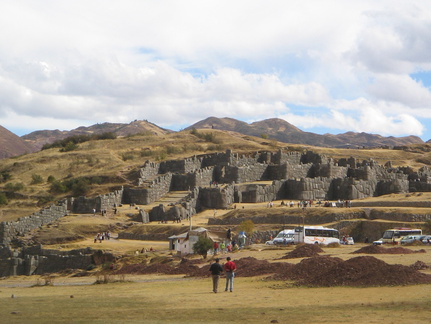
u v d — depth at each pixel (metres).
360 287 38.75
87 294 43.66
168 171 159.75
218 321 29.08
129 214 126.75
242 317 30.11
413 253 59.53
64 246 99.44
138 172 156.00
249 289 41.66
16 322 29.42
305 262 45.97
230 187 132.88
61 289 49.72
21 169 188.00
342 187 134.88
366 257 41.94
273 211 108.38
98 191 149.62
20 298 41.53
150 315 31.59
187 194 134.62
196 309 33.34
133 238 110.81
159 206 124.25
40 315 31.98
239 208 126.19
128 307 34.97
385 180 139.75
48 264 90.62
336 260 46.22
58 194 154.12
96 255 87.56
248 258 57.38
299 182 133.88
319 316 29.59
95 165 182.00
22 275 88.75
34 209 145.25
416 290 36.09
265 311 31.81
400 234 83.75
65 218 124.00
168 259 75.00
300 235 83.44
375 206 111.38
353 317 29.00
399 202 110.19
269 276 46.34
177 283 49.38
